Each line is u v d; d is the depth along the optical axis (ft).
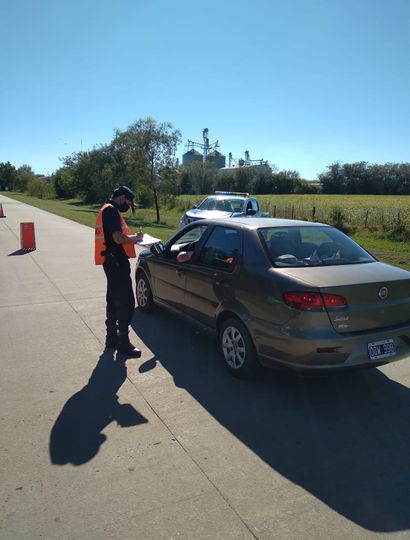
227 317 15.17
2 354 16.70
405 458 10.67
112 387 14.03
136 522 8.46
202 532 8.23
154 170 96.94
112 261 16.16
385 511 8.86
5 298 25.13
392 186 288.10
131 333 19.01
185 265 17.54
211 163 311.68
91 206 160.35
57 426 11.76
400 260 42.52
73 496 9.14
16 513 8.66
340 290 12.41
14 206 137.90
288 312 12.55
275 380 14.70
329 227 16.84
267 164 319.27
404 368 16.05
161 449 10.80
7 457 10.41
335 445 11.14
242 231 15.56
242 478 9.78
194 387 14.10
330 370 12.44
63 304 23.90
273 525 8.44
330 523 8.51
